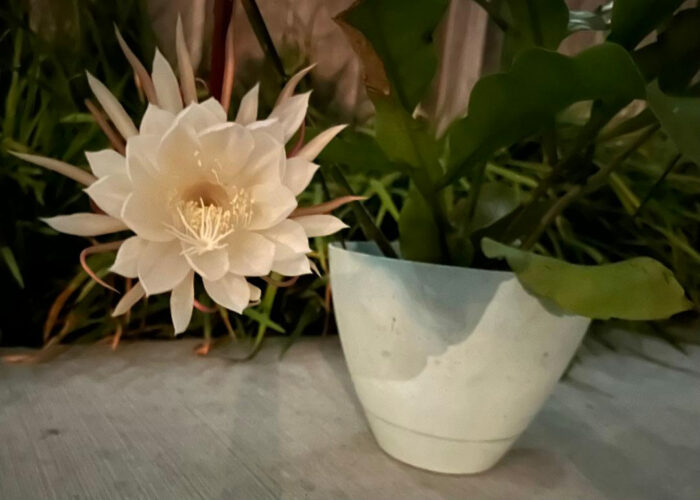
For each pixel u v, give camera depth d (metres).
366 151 0.59
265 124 0.47
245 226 0.47
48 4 1.12
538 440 0.75
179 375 0.87
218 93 0.53
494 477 0.65
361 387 0.66
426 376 0.60
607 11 0.74
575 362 1.04
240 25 1.24
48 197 1.00
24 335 0.98
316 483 0.62
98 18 1.12
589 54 0.48
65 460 0.62
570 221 1.34
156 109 0.46
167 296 1.01
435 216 0.60
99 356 0.93
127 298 0.47
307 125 0.69
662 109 0.48
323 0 1.30
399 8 0.48
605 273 0.50
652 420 0.83
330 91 1.29
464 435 0.62
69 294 0.94
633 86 0.50
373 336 0.62
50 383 0.81
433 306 0.58
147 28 1.13
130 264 0.46
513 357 0.58
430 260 0.63
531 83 0.50
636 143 0.61
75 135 1.04
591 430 0.79
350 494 0.60
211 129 0.45
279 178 0.47
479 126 0.53
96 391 0.80
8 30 1.01
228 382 0.86
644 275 0.49
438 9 0.49
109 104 0.49
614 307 0.49
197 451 0.66
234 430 0.71
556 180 0.64
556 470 0.68
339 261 0.64
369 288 0.61
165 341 1.03
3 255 0.91
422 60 0.52
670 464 0.71
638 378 0.99
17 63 1.02
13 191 0.97
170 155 0.46
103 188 0.45
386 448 0.68
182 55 0.50
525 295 0.57
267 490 0.60
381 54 0.51
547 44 0.63
